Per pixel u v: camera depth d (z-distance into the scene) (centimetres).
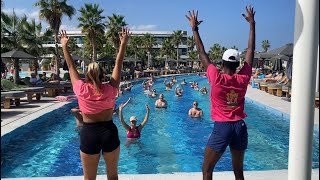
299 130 279
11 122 1145
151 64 8231
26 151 951
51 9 3509
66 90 2356
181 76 5869
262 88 2594
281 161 873
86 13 4222
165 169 811
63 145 1018
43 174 766
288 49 2277
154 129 1286
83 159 350
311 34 267
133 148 995
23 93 1527
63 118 1445
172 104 2045
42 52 3572
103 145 343
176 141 1092
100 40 4453
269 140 1108
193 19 388
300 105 277
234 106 358
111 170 360
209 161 368
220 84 355
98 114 341
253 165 839
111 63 4994
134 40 7225
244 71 376
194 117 1543
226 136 356
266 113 1623
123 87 2697
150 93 2484
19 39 3212
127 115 1636
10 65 4859
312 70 271
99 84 338
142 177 501
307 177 284
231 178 498
